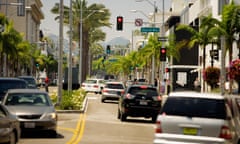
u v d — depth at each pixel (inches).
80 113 2331.4
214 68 3715.6
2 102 1518.2
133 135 1610.5
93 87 4571.9
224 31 3139.8
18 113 1429.6
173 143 1001.5
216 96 1021.8
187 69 5546.3
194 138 996.6
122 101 2036.2
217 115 1001.5
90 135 1571.1
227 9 3169.3
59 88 2384.4
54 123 1459.2
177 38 5551.2
